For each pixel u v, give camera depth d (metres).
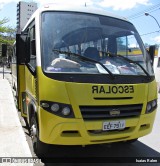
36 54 4.53
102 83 4.26
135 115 4.57
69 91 4.08
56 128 4.11
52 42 4.56
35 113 4.78
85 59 4.53
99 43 4.93
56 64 4.32
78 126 4.11
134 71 4.77
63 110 4.06
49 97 4.11
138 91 4.55
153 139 6.46
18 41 5.03
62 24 4.81
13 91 13.32
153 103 4.86
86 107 4.14
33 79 4.95
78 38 4.78
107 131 4.35
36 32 4.72
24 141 5.62
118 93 4.34
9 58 18.20
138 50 5.24
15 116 7.84
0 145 5.38
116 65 4.70
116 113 4.33
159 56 21.14
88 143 4.25
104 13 5.47
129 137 4.57
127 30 5.41
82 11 5.21
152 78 4.95
